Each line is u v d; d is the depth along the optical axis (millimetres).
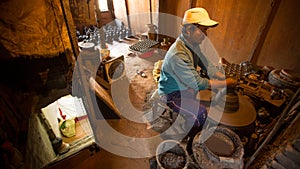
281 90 2189
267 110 2186
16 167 1439
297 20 2721
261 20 3146
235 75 2557
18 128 1612
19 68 1659
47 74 1870
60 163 2322
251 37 3400
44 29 1667
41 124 2281
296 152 1269
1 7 1378
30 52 1646
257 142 2062
